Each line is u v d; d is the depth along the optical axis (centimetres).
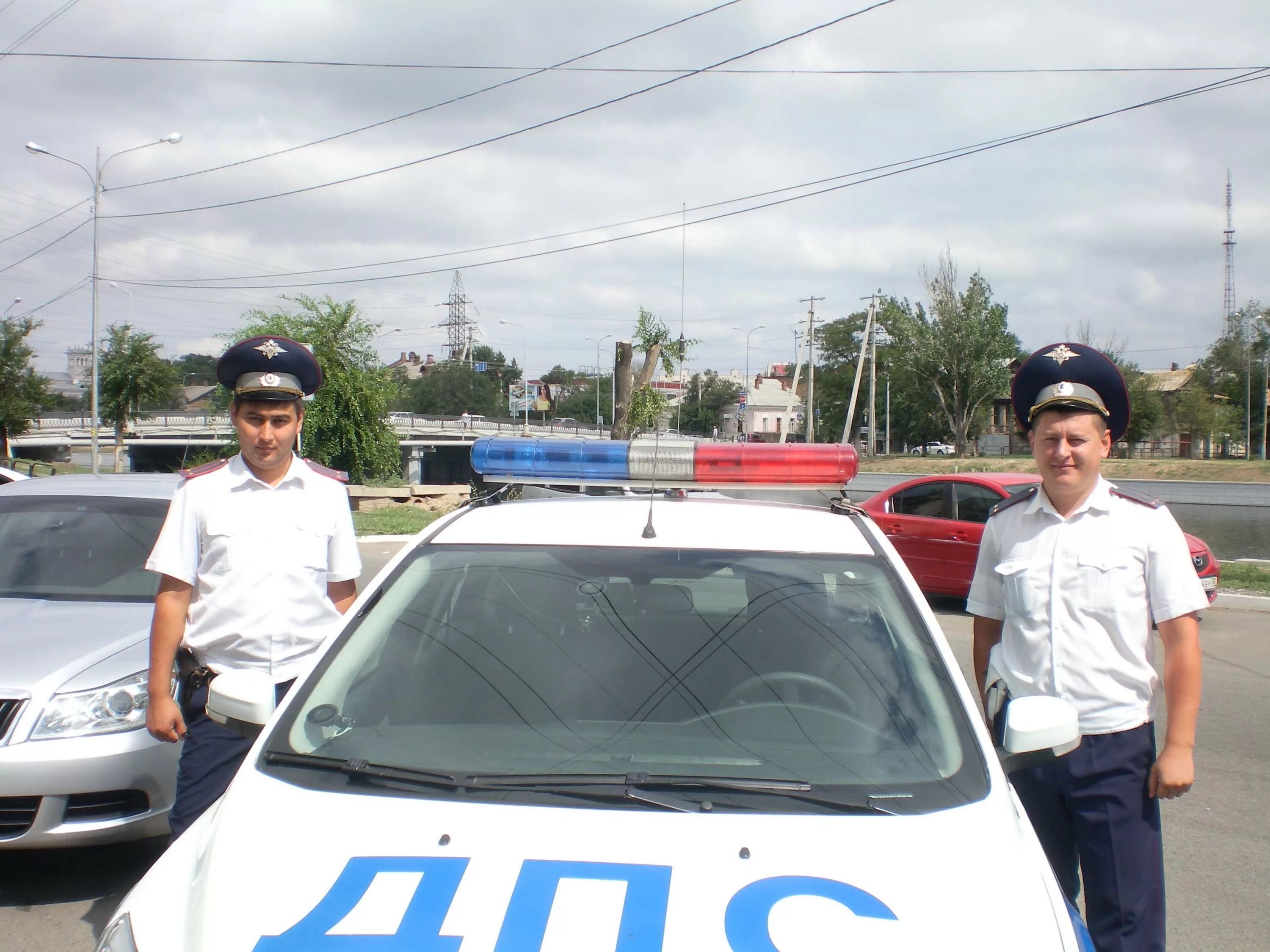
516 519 328
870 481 4806
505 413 13700
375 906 194
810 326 5188
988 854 213
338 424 2838
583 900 194
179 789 328
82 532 547
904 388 7700
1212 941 394
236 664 338
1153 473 5019
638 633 281
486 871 202
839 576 298
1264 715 723
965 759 244
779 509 344
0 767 393
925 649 274
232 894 202
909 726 254
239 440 345
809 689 266
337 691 266
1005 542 311
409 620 288
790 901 196
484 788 230
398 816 220
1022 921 197
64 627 459
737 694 264
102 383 4584
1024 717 247
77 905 401
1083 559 291
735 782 230
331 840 213
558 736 253
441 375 12462
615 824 216
